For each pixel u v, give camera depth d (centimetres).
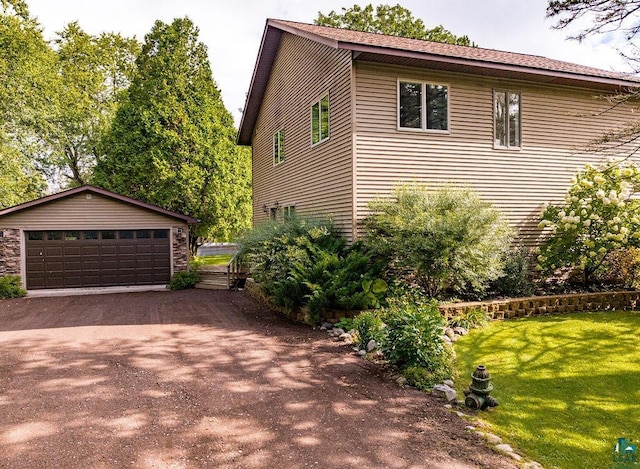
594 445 426
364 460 391
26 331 916
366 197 1041
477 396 509
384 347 639
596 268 1109
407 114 1076
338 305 910
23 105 1952
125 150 1973
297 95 1384
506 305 924
